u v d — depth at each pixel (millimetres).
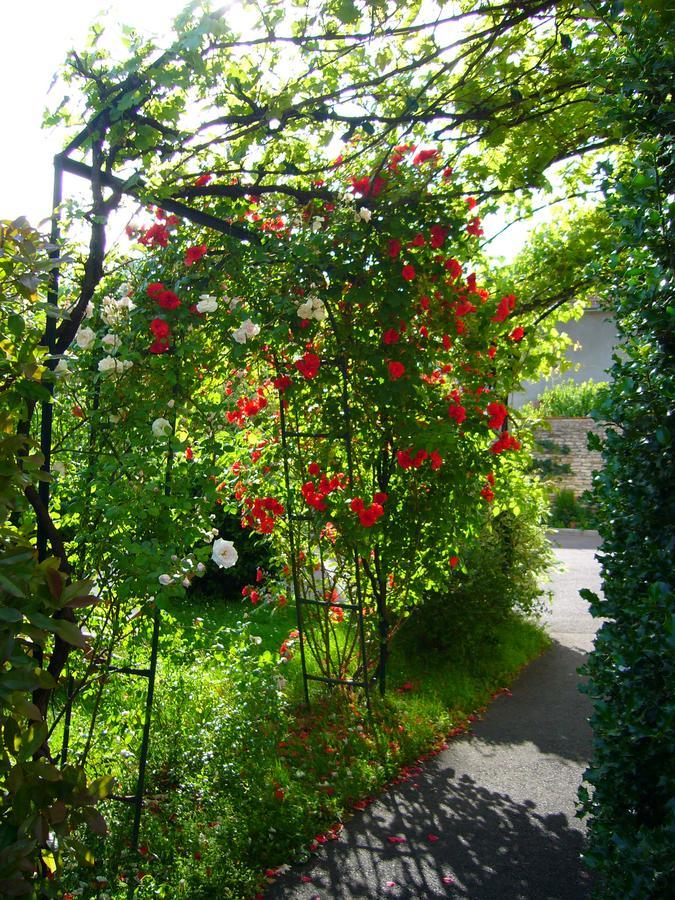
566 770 4379
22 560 1865
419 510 4840
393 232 4098
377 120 3744
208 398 4137
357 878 3201
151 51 2986
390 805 3918
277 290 4055
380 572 5012
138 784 3164
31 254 2186
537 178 4395
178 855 3146
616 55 2615
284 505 4906
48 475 2090
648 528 2477
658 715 2268
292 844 3424
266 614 7141
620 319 2703
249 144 3607
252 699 4375
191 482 3283
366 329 4465
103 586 3229
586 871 3283
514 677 6234
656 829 2166
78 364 3354
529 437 5914
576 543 14617
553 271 5938
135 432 3252
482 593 6160
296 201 4148
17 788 1807
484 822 3734
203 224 3803
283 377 4430
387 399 4336
